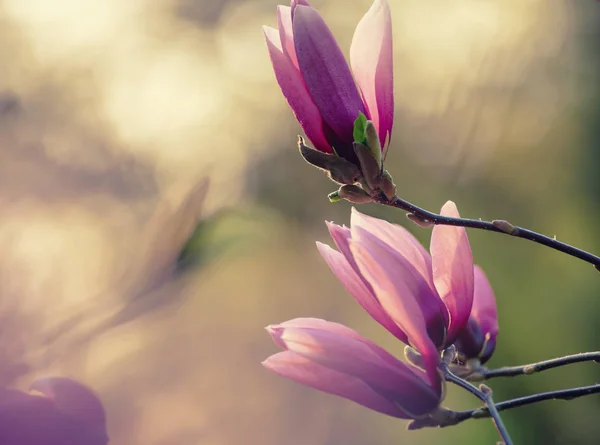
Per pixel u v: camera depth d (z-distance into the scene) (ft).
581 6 15.19
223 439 3.48
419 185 15.89
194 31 21.40
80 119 6.64
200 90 18.53
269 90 19.79
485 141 15.39
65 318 3.25
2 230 3.38
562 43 15.28
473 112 15.88
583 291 12.26
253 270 6.70
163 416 3.44
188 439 3.44
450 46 16.71
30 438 3.13
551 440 11.27
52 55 8.63
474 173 15.17
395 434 10.44
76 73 10.87
